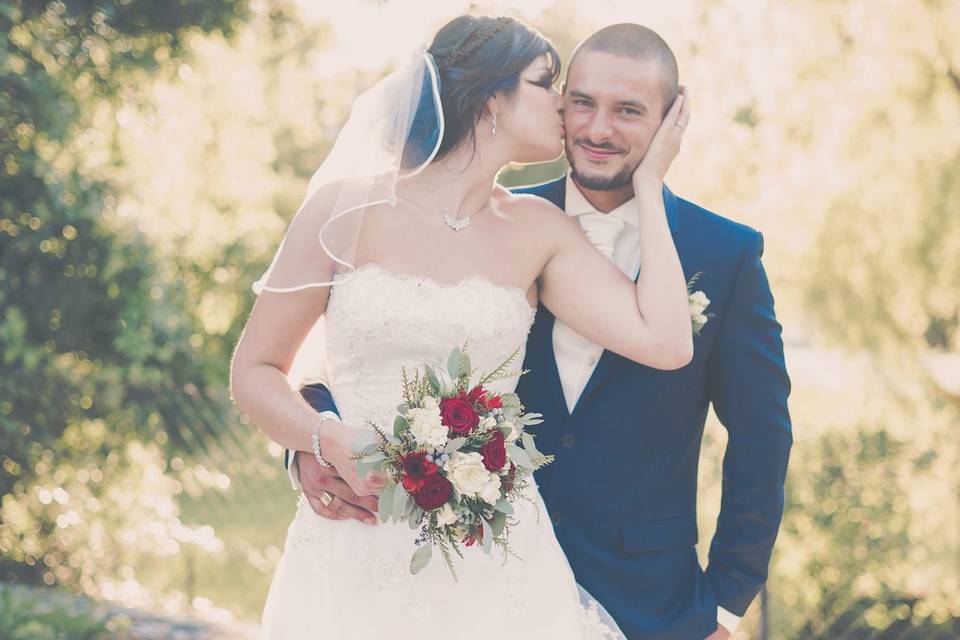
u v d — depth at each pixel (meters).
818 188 7.90
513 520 2.37
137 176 6.81
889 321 8.14
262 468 7.01
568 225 2.52
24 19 6.16
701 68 7.83
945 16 7.49
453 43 2.42
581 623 2.45
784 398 2.52
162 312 6.62
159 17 6.72
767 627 6.29
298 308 2.37
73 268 6.27
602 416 2.52
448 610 2.34
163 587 6.88
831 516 6.71
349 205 2.32
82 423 6.54
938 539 6.74
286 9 7.57
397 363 2.34
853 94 7.71
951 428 7.27
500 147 2.44
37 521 6.40
